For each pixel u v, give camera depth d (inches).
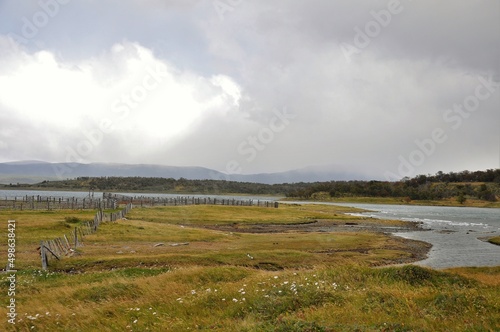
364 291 641.0
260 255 1489.9
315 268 870.4
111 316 577.6
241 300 579.2
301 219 3622.0
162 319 523.2
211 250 1617.9
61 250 1346.0
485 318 465.1
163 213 3385.8
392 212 6072.8
